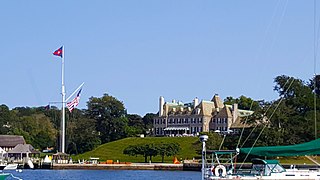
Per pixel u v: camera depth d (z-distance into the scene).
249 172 42.81
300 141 121.69
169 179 86.38
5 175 61.47
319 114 127.06
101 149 176.75
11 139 187.62
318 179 41.75
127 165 129.00
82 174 106.38
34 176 97.81
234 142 122.69
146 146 142.38
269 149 41.38
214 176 41.84
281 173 41.75
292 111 131.38
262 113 126.69
